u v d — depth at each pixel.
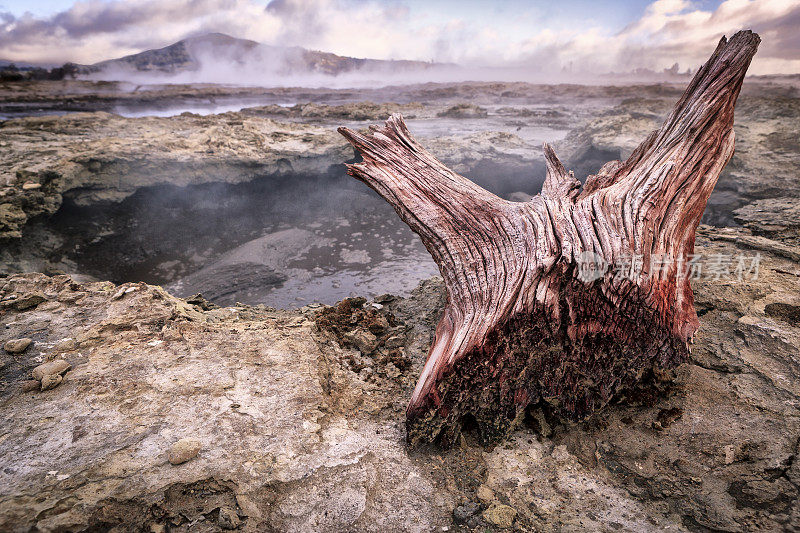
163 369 3.11
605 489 2.39
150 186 11.50
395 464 2.52
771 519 2.06
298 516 2.13
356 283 10.06
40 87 53.25
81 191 10.62
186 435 2.52
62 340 3.44
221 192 12.87
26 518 1.95
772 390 2.88
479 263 3.19
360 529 2.10
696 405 2.86
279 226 13.47
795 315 3.58
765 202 7.21
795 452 2.39
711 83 4.07
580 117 27.50
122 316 3.79
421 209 3.72
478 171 15.34
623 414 2.89
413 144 4.46
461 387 2.59
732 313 3.73
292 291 9.77
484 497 2.35
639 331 2.75
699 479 2.36
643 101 18.38
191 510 2.08
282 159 13.46
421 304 4.61
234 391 2.90
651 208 3.35
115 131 13.95
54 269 9.98
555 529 2.16
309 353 3.38
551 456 2.65
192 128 15.54
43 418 2.63
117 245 11.33
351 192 15.20
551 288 2.71
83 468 2.26
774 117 13.65
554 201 3.55
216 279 10.04
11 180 9.49
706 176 3.76
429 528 2.14
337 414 2.88
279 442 2.52
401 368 3.51
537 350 2.68
